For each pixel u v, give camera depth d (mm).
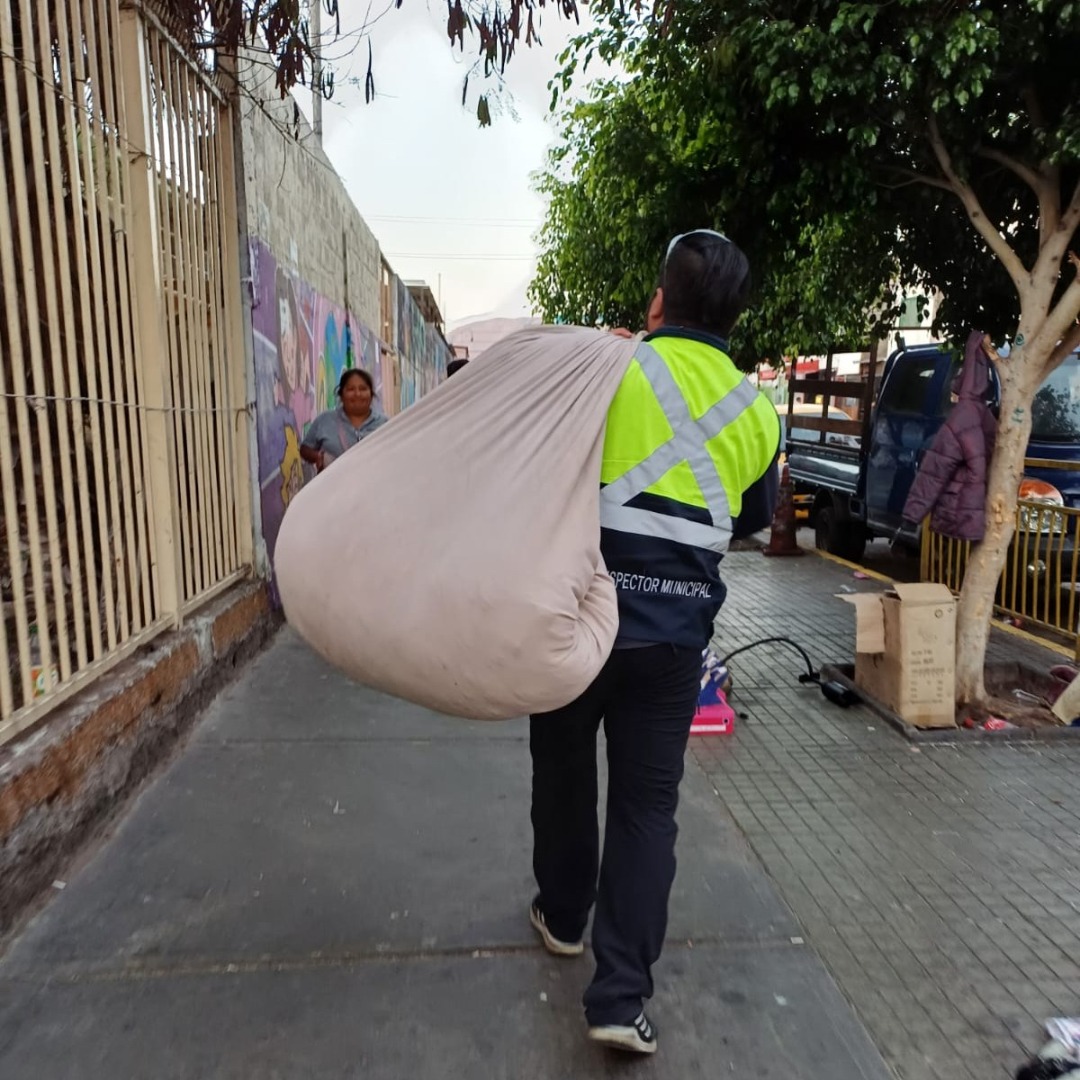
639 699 2025
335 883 2805
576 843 2338
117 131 3451
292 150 6438
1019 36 3797
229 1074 2025
